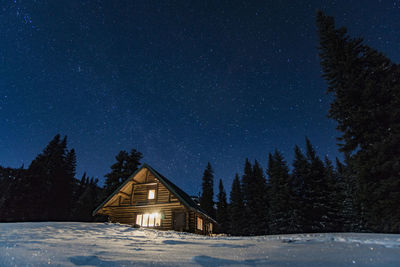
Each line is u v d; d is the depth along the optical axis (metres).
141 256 2.65
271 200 30.09
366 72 12.71
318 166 27.97
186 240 4.97
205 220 19.17
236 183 39.81
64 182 34.03
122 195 17.31
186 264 2.25
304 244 3.82
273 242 4.29
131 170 27.59
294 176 28.02
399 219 10.77
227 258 2.57
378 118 11.60
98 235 6.08
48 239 4.38
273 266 2.16
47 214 29.84
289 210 26.06
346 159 12.91
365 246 3.20
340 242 3.82
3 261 2.18
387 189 10.83
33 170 30.72
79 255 2.54
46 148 34.28
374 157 11.53
